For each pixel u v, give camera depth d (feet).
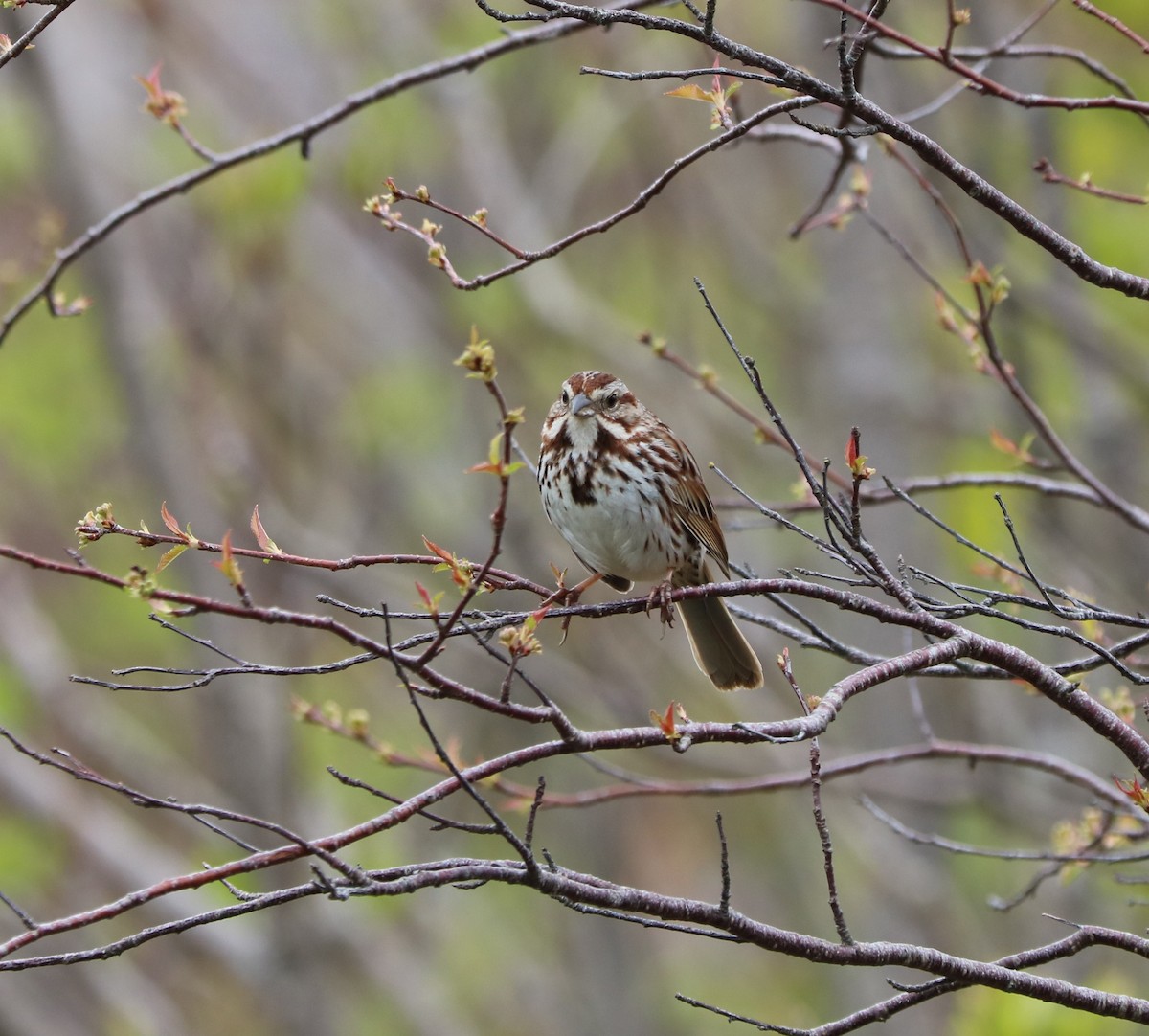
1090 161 50.24
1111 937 20.42
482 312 54.19
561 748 18.90
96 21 56.03
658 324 59.77
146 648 61.11
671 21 19.20
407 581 55.62
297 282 57.57
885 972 53.21
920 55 22.65
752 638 54.19
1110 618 21.59
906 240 50.34
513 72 58.70
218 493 51.85
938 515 51.93
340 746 56.54
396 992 55.11
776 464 56.65
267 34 56.65
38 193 53.36
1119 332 49.26
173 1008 56.75
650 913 18.99
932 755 28.27
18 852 51.21
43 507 59.88
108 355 50.85
